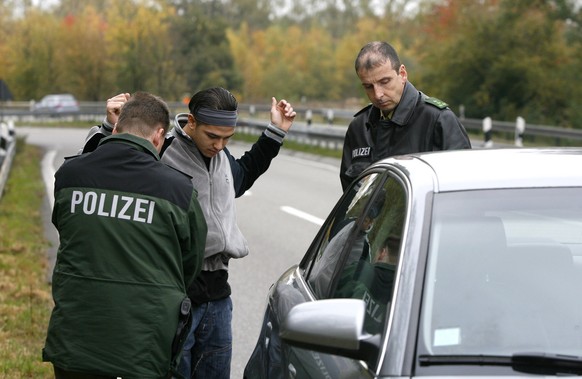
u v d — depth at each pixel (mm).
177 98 103375
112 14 104625
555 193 4785
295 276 6750
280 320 5902
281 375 5438
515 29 63500
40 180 32375
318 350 4301
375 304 4656
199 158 7191
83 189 6020
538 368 4074
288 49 140750
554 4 63750
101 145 6152
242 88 118562
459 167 5105
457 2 66250
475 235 4598
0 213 22469
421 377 4043
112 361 5852
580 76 63156
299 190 28312
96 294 5887
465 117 66750
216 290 7262
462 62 64750
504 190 4828
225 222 7219
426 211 4719
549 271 4496
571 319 4324
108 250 5926
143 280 5918
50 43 115312
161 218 5973
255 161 7941
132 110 6258
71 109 88938
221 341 7383
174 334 6012
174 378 6547
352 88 135375
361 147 8430
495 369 4074
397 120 8078
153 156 6168
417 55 69500
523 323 4297
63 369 5926
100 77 113500
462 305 4336
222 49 118000
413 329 4219
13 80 116312
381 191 5617
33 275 15195
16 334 11500
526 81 63438
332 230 6551
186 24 117750
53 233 20516
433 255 4516
